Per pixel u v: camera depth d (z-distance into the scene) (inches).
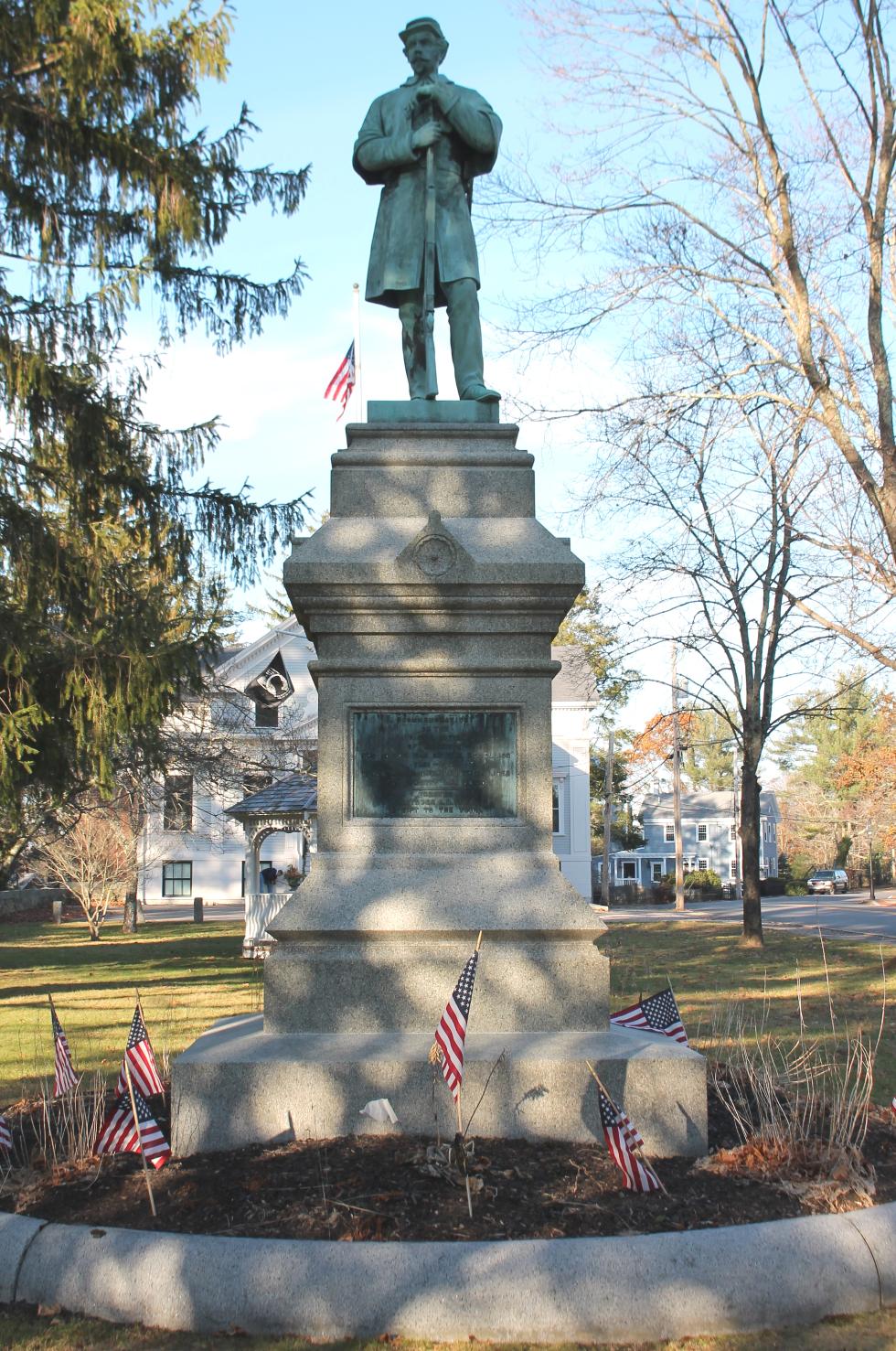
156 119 526.3
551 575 273.9
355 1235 193.9
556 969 260.8
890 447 690.8
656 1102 240.5
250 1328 180.9
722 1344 178.7
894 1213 200.7
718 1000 593.3
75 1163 232.4
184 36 521.3
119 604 559.2
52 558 531.8
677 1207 206.1
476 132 320.8
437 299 330.0
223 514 597.6
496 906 263.4
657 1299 181.2
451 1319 179.0
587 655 1032.8
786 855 3078.2
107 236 536.7
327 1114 239.5
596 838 2610.7
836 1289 188.1
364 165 325.7
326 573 272.5
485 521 287.9
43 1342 178.7
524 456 295.6
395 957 260.4
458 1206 203.2
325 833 273.1
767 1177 221.0
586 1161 225.9
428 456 295.6
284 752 1114.7
